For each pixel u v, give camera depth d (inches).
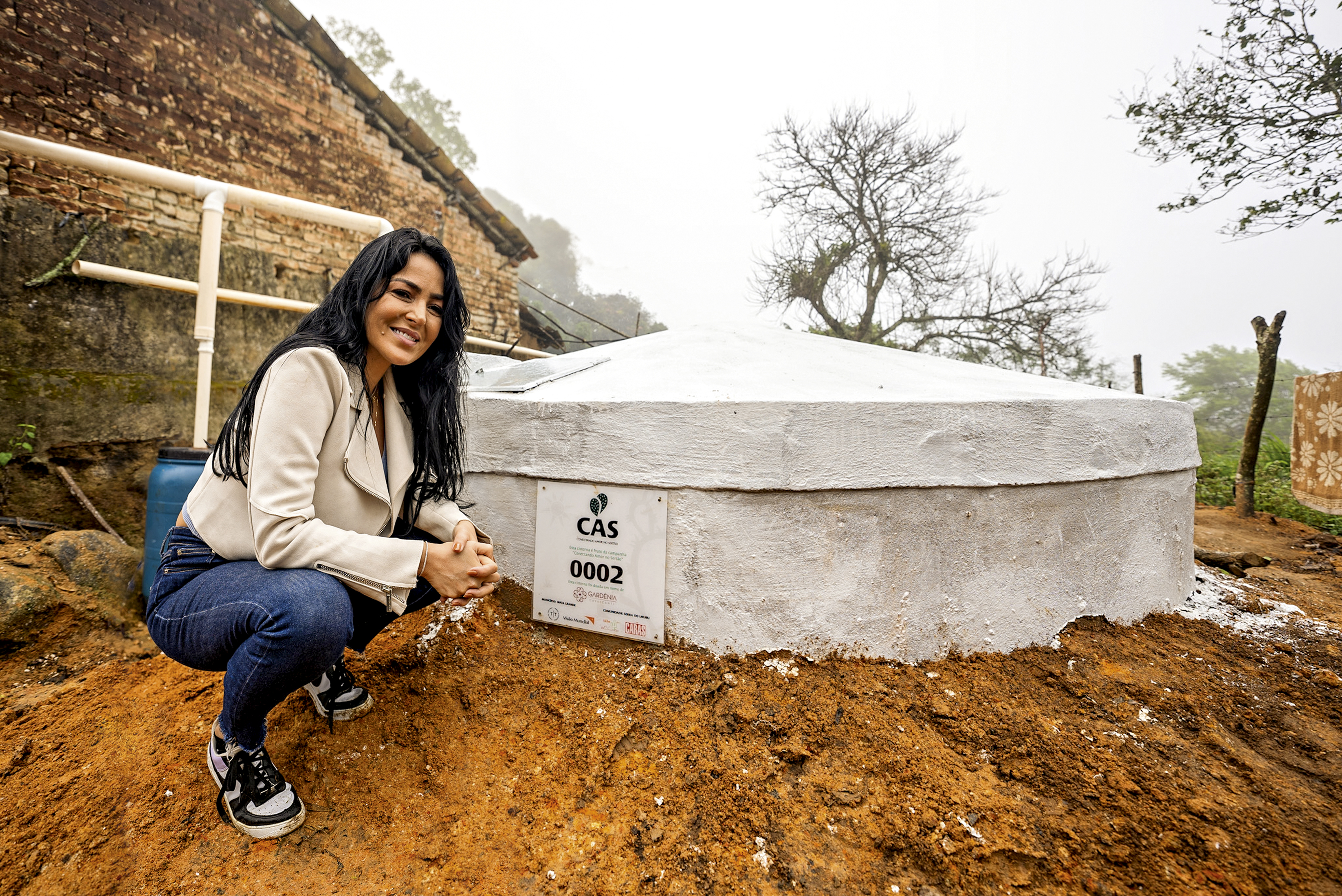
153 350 156.6
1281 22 247.8
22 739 72.1
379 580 52.4
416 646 79.0
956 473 81.1
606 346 140.7
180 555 54.4
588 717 70.7
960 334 572.4
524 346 387.2
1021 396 92.4
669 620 79.3
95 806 60.6
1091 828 57.7
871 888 53.2
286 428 50.1
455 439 67.1
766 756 65.6
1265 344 214.8
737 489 75.7
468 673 77.5
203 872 53.5
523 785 63.6
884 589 79.9
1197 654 91.8
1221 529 201.8
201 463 112.7
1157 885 52.7
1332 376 183.0
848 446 76.8
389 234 57.5
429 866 54.9
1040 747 67.4
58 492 139.6
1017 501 86.3
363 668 76.0
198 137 177.2
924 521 81.1
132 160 161.8
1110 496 95.5
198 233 172.1
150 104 165.8
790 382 92.5
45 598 97.3
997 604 85.6
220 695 77.1
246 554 53.6
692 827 58.7
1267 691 83.4
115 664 91.1
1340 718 77.7
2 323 134.1
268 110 196.4
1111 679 81.6
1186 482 111.9
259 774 56.7
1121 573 98.0
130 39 161.3
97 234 149.6
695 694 72.9
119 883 52.7
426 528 67.1
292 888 52.1
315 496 55.6
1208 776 64.9
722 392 83.0
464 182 269.6
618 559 81.0
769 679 74.8
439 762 65.9
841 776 63.6
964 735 68.8
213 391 169.3
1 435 133.1
